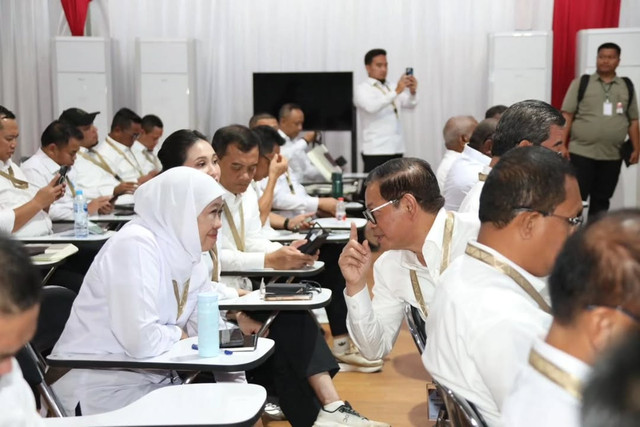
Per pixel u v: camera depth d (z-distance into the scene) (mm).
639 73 7699
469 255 1664
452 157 5188
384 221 2336
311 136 7477
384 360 4398
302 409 3143
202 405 1846
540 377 1017
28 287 1217
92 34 8805
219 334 2385
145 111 8469
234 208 3615
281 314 3131
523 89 8148
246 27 9070
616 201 8180
